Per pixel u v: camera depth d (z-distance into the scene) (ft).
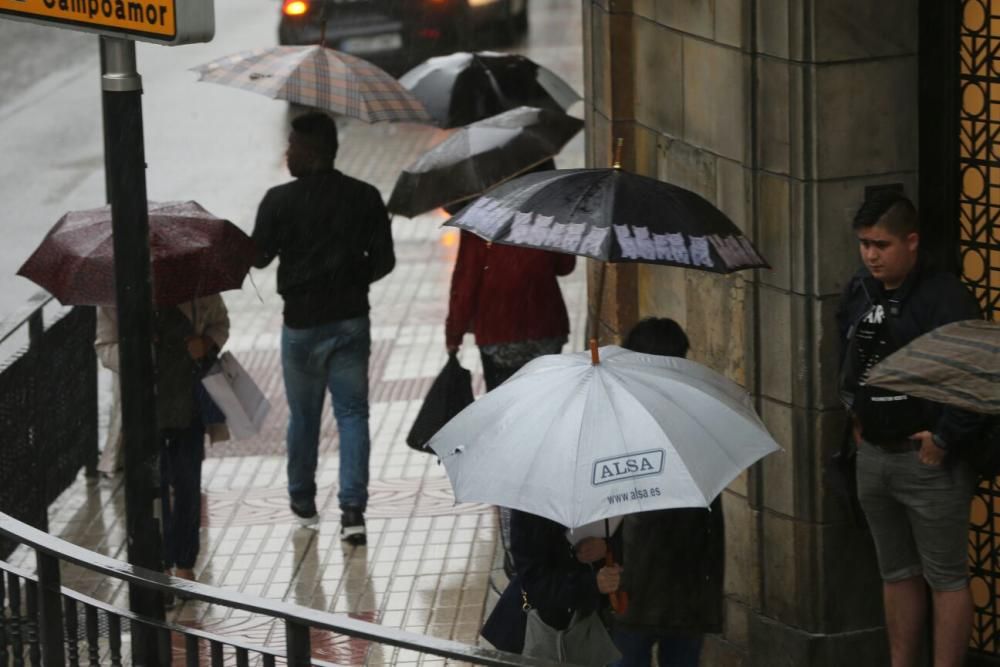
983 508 62.44
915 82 59.98
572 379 46.83
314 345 81.00
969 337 53.88
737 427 46.60
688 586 53.31
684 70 66.80
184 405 74.54
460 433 47.39
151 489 51.06
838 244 60.64
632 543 53.16
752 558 65.82
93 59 214.28
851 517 63.00
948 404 53.06
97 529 84.94
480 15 203.72
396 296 123.34
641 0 70.64
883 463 57.11
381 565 79.46
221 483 90.38
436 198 78.89
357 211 80.33
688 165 67.26
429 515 85.25
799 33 59.06
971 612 57.72
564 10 240.12
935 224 60.90
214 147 172.24
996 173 59.41
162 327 74.08
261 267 80.69
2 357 105.29
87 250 72.38
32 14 48.47
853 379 57.57
